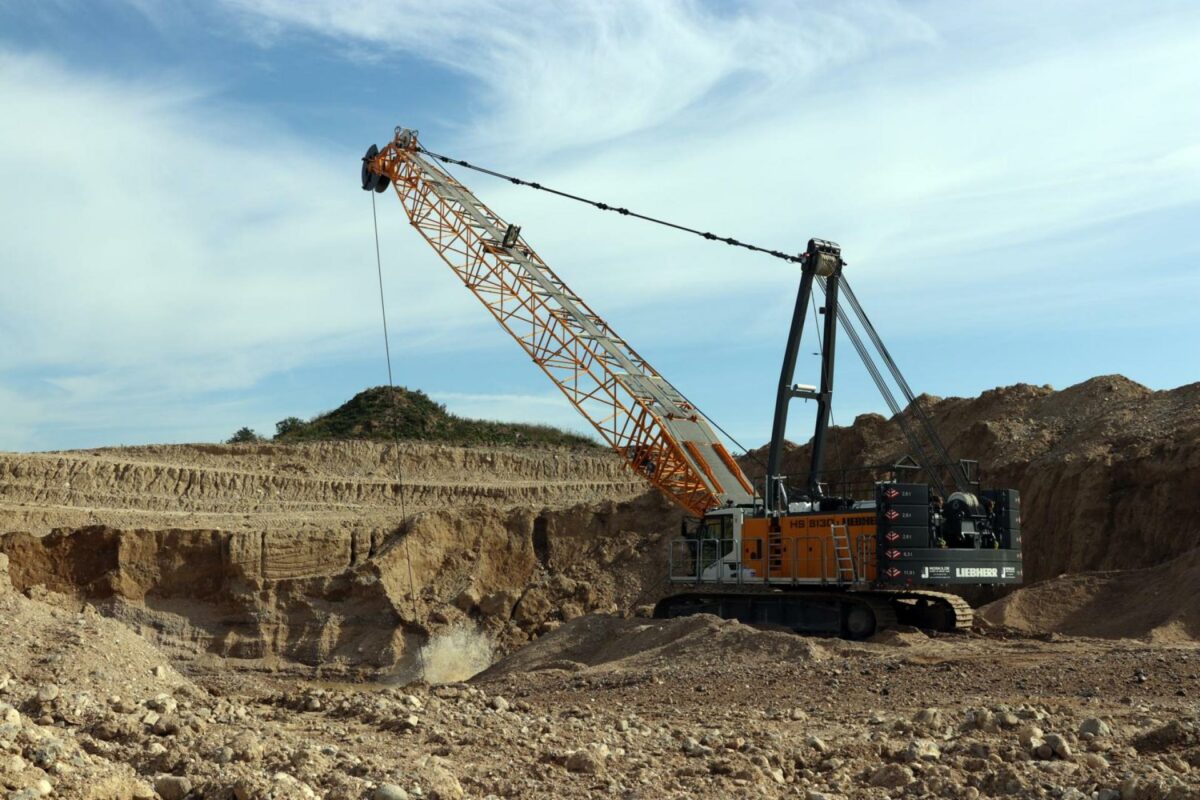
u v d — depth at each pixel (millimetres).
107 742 11094
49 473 62781
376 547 55469
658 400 43656
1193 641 28859
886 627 31812
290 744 11750
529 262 46062
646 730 15422
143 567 52906
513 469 73938
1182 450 40188
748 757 12914
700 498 42438
